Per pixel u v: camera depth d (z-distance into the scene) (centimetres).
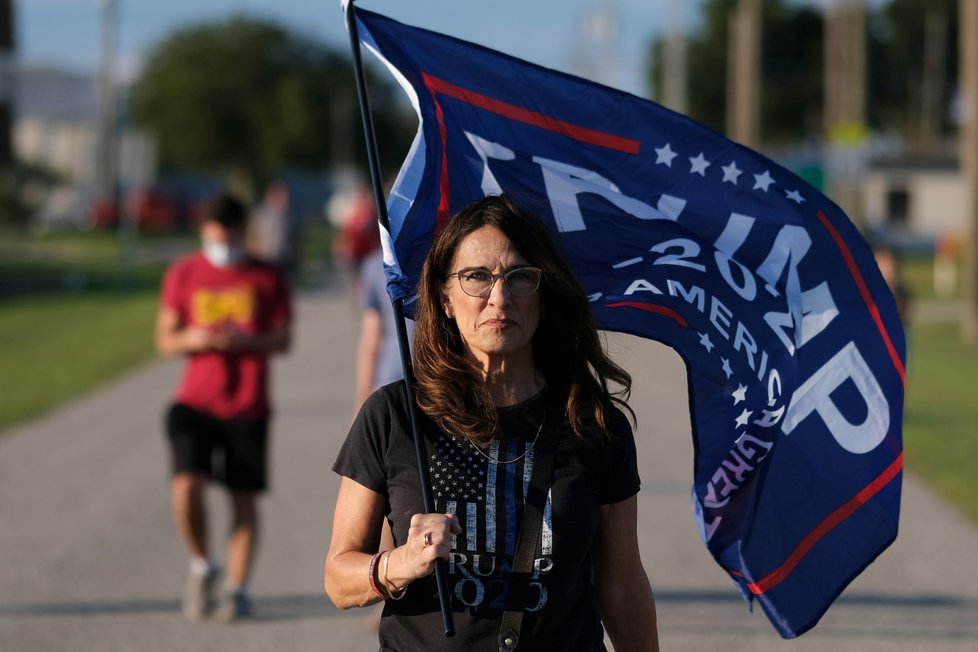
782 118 14625
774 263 793
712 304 773
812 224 789
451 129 766
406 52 759
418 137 737
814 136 14725
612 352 961
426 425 636
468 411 629
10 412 2638
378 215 696
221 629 1285
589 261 777
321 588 1433
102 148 10256
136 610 1347
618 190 784
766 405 762
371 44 746
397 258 721
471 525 620
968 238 4475
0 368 3344
